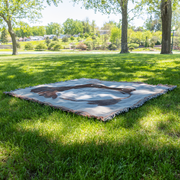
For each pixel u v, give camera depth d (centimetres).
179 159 147
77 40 8856
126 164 146
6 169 139
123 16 2056
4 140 185
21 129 207
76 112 239
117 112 236
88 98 307
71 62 1030
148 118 231
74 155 156
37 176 134
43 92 360
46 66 891
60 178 129
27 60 1259
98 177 131
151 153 155
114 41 6156
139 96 312
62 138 185
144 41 6281
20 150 163
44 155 157
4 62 1152
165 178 128
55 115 242
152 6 1656
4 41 8112
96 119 221
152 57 1247
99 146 170
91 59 1186
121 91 352
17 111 267
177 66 744
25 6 2308
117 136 186
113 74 619
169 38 1727
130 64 873
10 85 469
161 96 327
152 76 556
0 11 2102
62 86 414
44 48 5756
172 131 197
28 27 2528
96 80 492
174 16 3250
